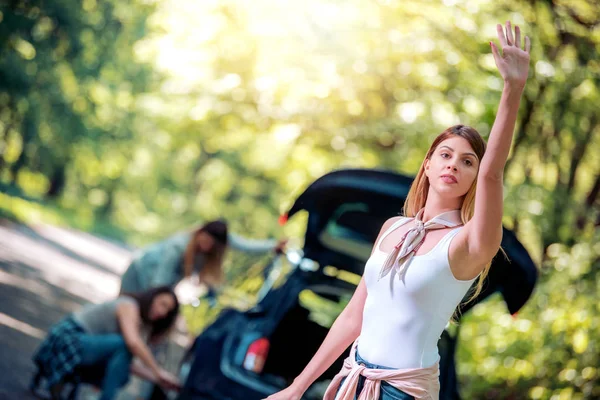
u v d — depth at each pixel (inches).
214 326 275.9
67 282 617.3
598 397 301.4
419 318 115.3
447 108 510.9
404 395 115.1
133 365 292.7
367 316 120.0
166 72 639.8
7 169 1294.3
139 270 333.1
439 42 473.7
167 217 1892.2
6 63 978.7
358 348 120.1
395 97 538.3
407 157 572.4
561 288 341.1
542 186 437.4
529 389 321.1
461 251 111.8
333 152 593.9
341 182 268.7
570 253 363.6
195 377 264.2
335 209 283.6
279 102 567.2
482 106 469.7
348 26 519.5
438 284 113.7
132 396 330.3
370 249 291.3
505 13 413.7
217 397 259.8
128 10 1096.2
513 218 436.1
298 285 283.7
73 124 1173.1
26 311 443.5
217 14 588.4
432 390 117.0
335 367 278.7
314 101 558.6
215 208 1692.9
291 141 586.9
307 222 288.7
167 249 334.3
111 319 292.2
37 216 1135.0
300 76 554.6
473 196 116.6
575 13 380.2
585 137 428.8
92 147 1318.9
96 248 1055.0
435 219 116.5
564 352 313.0
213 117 609.9
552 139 429.1
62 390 286.8
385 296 117.6
